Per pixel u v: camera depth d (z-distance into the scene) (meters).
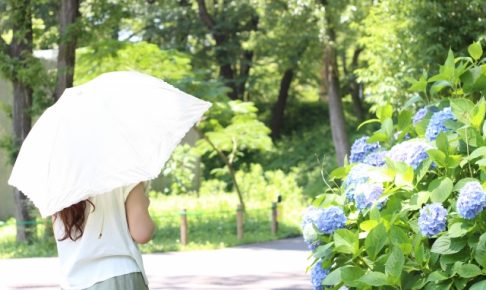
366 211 4.47
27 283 13.56
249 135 24.84
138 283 4.08
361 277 4.08
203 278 13.73
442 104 5.04
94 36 19.86
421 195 4.26
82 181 3.94
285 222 24.52
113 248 4.04
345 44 29.00
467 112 4.52
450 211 4.23
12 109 20.14
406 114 5.08
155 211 25.84
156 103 4.15
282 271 14.50
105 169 3.95
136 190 4.09
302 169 37.50
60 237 4.11
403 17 20.14
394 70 20.08
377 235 4.18
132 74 4.32
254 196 30.39
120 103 4.11
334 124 30.14
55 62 26.50
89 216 4.06
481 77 5.03
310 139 41.56
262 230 22.78
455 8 19.66
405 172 4.35
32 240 19.72
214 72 45.44
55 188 3.97
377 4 21.39
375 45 20.48
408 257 4.23
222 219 23.80
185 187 32.59
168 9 40.22
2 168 26.92
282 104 44.00
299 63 33.84
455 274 4.07
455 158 4.30
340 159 30.02
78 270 4.05
